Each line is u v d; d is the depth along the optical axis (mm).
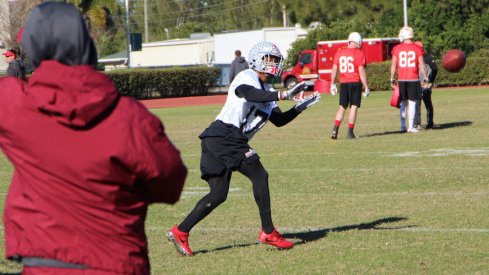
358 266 11109
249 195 17391
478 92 56969
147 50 111562
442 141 26984
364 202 16062
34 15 5121
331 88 28922
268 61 11688
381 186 18031
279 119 11938
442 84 67312
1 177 21500
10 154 5168
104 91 5016
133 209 5227
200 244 12852
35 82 4992
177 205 16500
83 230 5066
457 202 15664
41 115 5047
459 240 12477
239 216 15055
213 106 54250
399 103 30812
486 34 80062
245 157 11922
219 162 11875
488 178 18641
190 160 24219
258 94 11367
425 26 79812
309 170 20984
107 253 5105
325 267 11125
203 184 19453
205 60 103750
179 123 39062
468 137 27938
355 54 28594
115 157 5012
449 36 78062
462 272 10648
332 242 12625
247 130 11875
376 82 65562
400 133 30328
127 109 5113
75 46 5059
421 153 23844
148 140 5105
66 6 5168
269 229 12250
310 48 87312
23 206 5109
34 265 5074
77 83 4941
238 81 11664
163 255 12172
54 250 5031
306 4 89688
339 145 26891
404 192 17109
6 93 5172
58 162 5020
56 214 5055
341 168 21156
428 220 14055
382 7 87500
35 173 5082
